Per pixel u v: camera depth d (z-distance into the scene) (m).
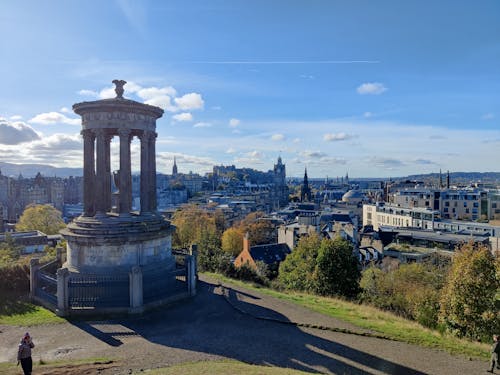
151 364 15.86
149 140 28.22
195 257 29.27
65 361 16.17
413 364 16.97
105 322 21.03
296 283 47.19
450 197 158.50
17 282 26.36
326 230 103.75
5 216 195.00
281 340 19.14
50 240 82.00
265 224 123.94
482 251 29.80
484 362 17.39
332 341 19.31
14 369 15.16
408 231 104.00
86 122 26.53
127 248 25.27
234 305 24.30
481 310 27.61
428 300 33.09
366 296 45.44
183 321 21.38
